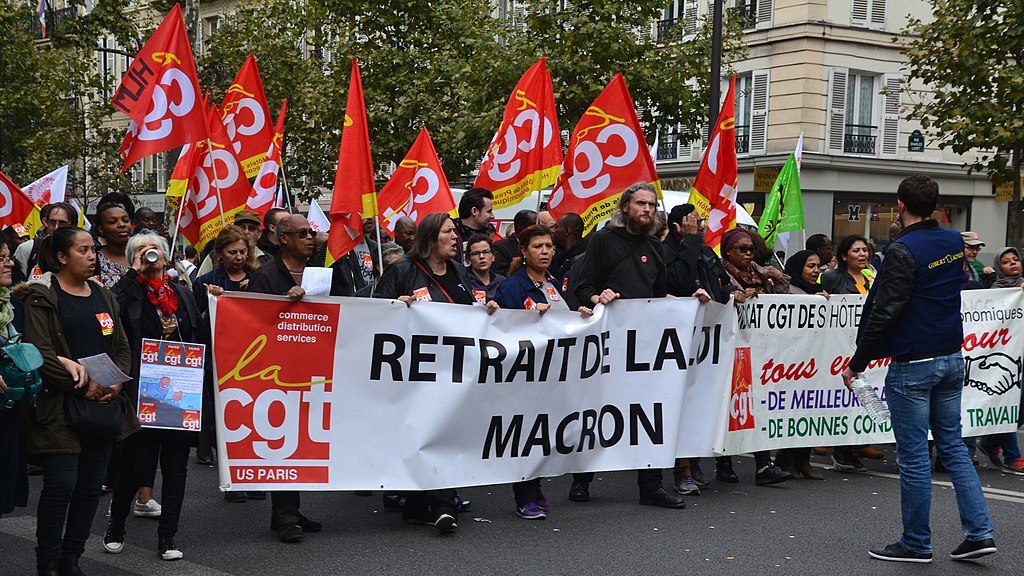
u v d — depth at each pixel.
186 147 9.95
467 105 21.09
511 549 6.36
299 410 6.40
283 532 6.48
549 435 7.19
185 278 7.68
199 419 5.80
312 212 13.32
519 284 7.36
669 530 6.86
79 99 35.03
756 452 8.38
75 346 5.37
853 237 9.56
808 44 26.47
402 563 6.02
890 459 9.76
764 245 9.36
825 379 8.65
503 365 6.96
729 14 23.16
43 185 12.73
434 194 10.35
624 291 7.52
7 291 5.30
